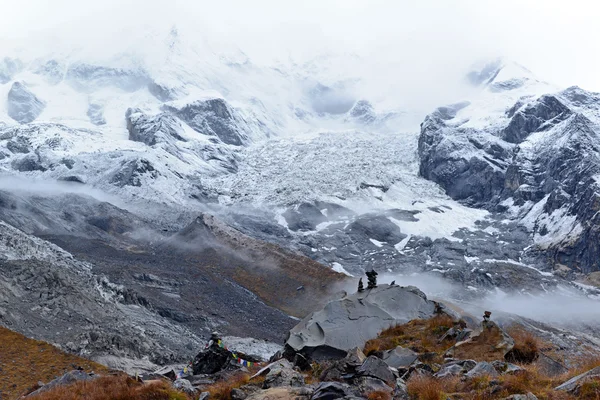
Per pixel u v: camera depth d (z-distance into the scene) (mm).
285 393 25438
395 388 24422
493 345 30375
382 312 38656
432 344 34625
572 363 29172
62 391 30797
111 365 80125
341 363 29312
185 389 29812
